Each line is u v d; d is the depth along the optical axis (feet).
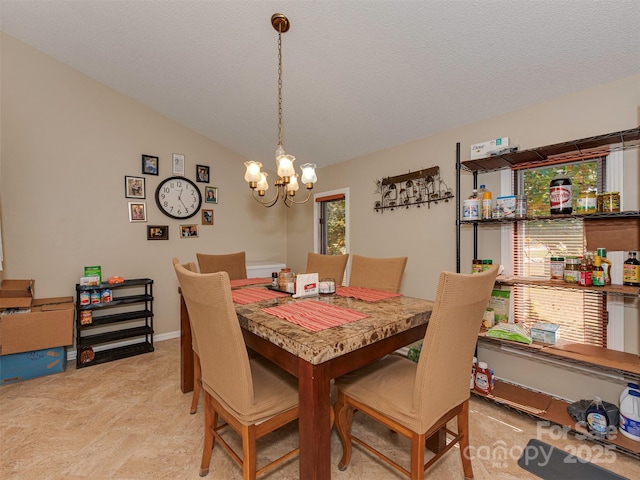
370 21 5.85
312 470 3.41
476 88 6.89
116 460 5.15
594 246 6.15
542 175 6.99
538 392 6.86
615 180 5.89
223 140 12.62
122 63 9.01
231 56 7.76
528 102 6.91
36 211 9.13
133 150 10.79
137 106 10.87
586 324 6.29
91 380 8.12
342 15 5.87
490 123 7.68
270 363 5.33
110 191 10.36
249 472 3.98
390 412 4.08
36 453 5.29
